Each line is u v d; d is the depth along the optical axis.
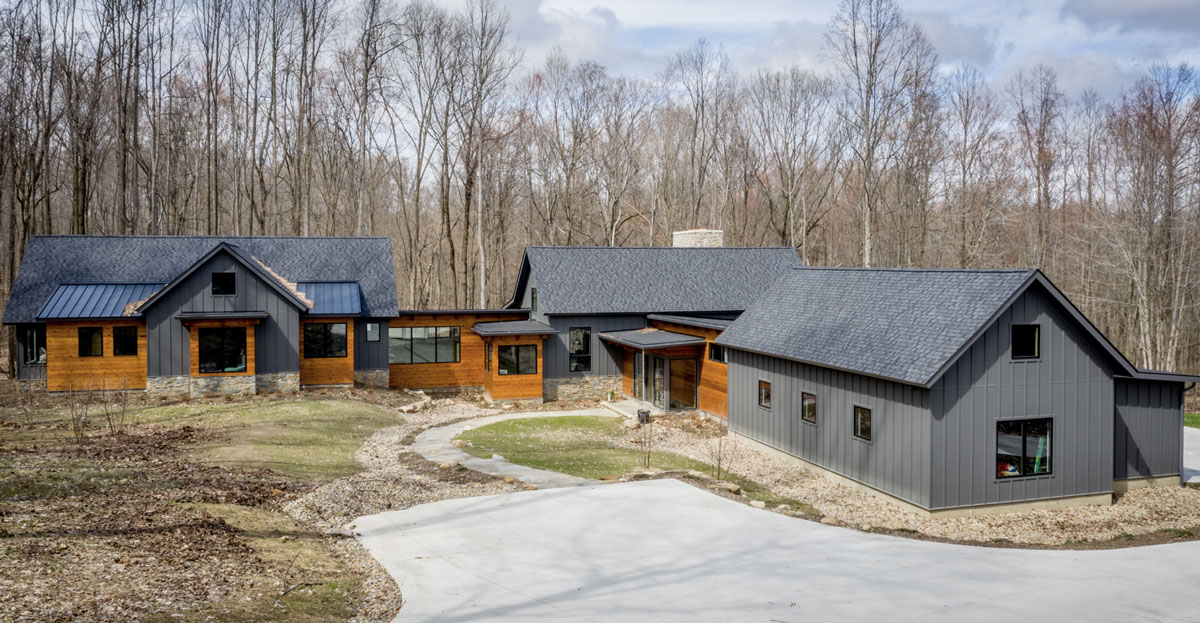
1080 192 50.22
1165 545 14.69
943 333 17.06
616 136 50.75
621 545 13.30
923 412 16.50
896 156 45.97
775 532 14.38
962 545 14.49
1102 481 17.89
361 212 40.72
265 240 31.28
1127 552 14.07
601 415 28.50
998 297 16.83
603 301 31.34
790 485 19.14
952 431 16.50
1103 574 12.60
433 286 56.62
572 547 13.12
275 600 9.73
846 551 13.41
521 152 49.75
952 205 49.41
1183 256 37.22
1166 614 10.71
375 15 41.53
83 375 26.38
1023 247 50.22
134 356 26.80
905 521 16.23
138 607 8.76
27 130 33.88
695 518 15.03
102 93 38.34
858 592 11.28
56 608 8.45
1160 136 36.34
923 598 11.10
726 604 10.59
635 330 31.52
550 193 52.16
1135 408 19.22
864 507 17.17
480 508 15.48
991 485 16.89
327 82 44.50
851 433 18.92
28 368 26.78
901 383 17.11
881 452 17.83
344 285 30.34
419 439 22.86
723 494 17.19
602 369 31.67
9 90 33.88
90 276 28.06
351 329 28.81
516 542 13.34
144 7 38.16
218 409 24.06
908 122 45.00
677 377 29.80
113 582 9.44
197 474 15.73
